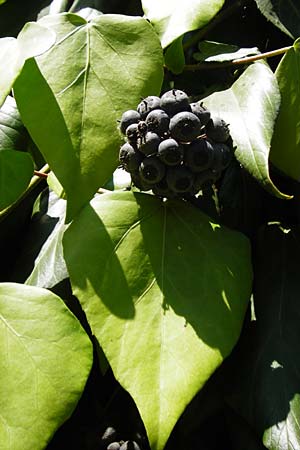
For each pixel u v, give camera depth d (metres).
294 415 0.29
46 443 0.28
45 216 0.33
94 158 0.29
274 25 0.33
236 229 0.32
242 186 0.32
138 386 0.27
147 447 0.31
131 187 0.31
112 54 0.30
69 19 0.30
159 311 0.28
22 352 0.28
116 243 0.29
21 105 0.29
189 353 0.27
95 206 0.29
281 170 0.31
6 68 0.28
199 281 0.29
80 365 0.28
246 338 0.31
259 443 0.30
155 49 0.30
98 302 0.28
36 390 0.28
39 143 0.28
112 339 0.28
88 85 0.29
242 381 0.30
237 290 0.29
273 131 0.30
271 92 0.30
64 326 0.29
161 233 0.29
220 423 0.32
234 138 0.29
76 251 0.29
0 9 0.36
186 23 0.31
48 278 0.31
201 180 0.28
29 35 0.29
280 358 0.30
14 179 0.30
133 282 0.28
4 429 0.28
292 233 0.32
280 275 0.31
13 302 0.29
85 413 0.32
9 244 0.33
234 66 0.32
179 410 0.27
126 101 0.29
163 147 0.27
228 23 0.35
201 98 0.32
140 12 0.35
